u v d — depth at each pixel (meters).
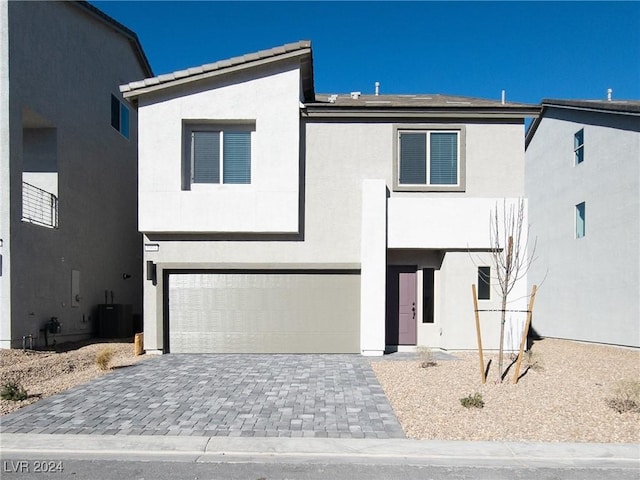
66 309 14.59
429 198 12.52
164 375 9.81
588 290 16.12
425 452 5.95
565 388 8.62
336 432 6.54
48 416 7.16
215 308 12.53
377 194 12.38
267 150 12.28
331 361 11.32
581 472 5.45
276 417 7.11
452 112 12.60
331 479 5.22
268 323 12.52
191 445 6.08
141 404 7.74
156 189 12.21
